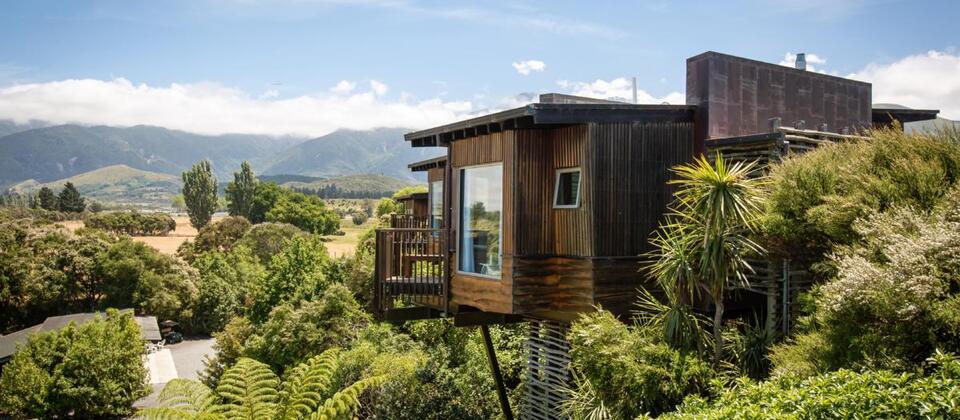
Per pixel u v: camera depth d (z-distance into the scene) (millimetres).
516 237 9938
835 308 5734
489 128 10461
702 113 10570
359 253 38000
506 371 15422
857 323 5848
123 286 62875
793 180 8227
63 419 34812
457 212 11500
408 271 12305
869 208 7008
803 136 10094
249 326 32562
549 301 10109
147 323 57312
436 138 12086
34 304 60312
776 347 7430
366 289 31984
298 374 11297
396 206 51125
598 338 8242
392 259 12375
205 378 31234
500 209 10383
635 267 9789
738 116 11008
